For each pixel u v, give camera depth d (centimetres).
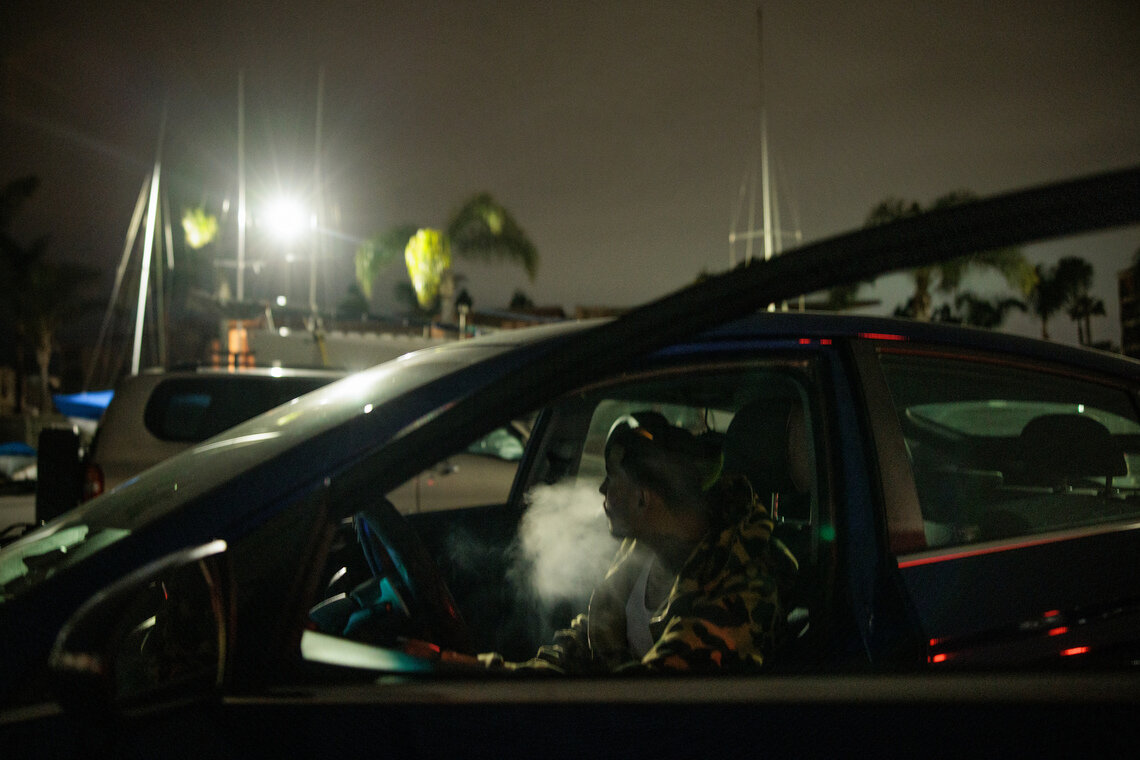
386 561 161
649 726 109
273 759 105
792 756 107
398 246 1756
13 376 3859
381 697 110
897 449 161
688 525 162
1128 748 105
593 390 146
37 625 113
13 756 103
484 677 113
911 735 108
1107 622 160
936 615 146
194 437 539
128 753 104
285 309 1773
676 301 118
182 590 139
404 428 128
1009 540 169
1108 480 196
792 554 172
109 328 3762
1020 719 109
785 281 112
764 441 186
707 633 146
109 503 146
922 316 332
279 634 113
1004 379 186
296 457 125
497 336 178
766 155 2692
